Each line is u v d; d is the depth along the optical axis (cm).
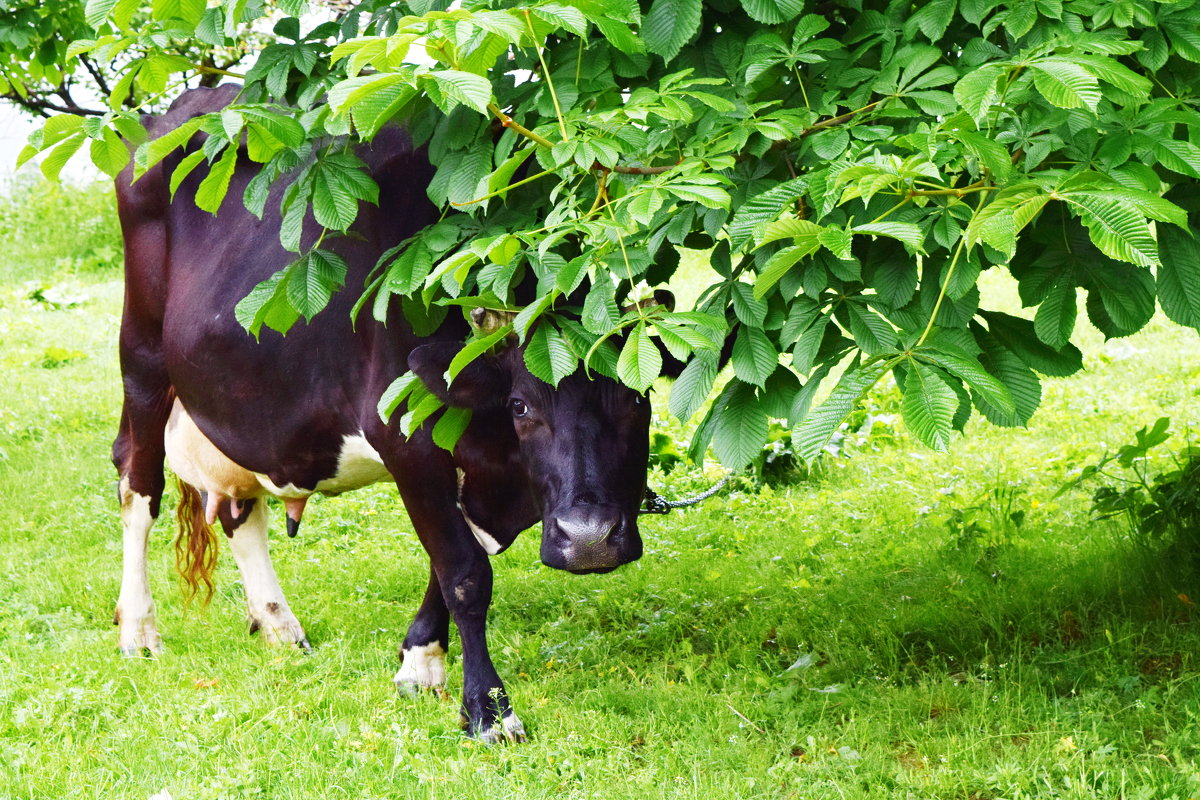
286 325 407
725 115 358
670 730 479
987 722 463
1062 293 340
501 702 486
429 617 539
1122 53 302
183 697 526
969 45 355
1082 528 685
